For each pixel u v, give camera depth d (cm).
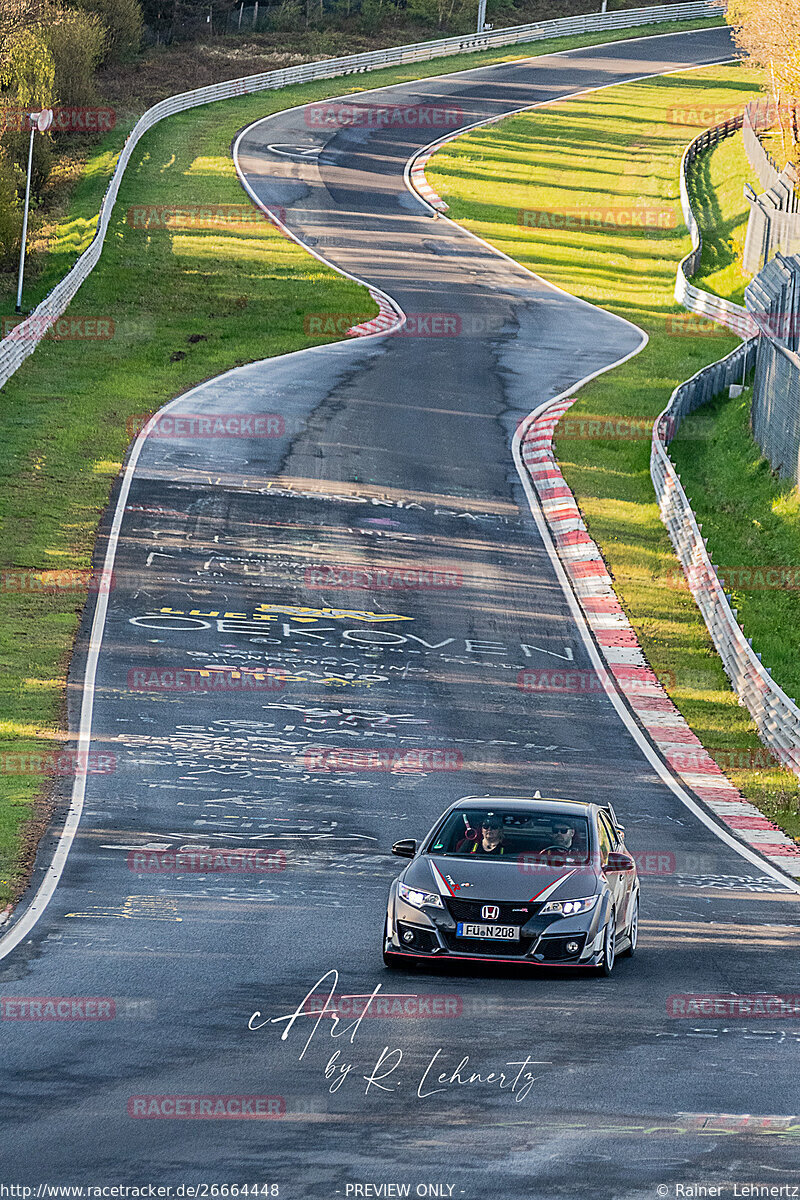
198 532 9362
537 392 13500
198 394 12562
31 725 6253
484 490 10812
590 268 18812
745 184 19538
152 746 6125
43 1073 2542
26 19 19212
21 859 4628
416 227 19912
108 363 13250
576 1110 2366
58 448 10775
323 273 16838
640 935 4112
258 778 5822
